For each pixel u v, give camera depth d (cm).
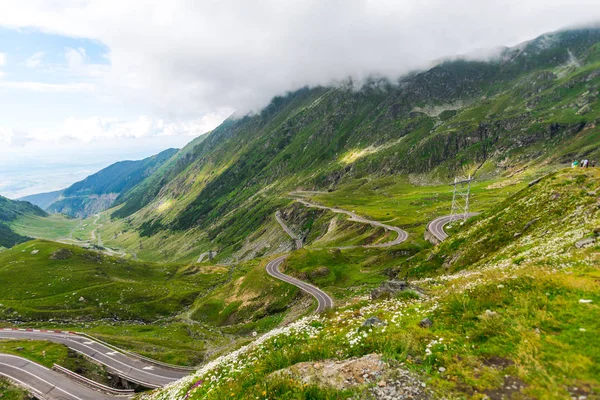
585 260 1927
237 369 1680
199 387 1759
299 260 12638
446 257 6331
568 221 3803
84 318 13712
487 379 957
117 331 12256
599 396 784
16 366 7431
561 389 837
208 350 9600
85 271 18300
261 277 12531
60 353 8150
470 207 17288
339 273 11344
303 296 10150
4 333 10188
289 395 1077
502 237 5022
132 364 8219
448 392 948
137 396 4922
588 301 1160
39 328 12362
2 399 6322
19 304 14288
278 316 9638
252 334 9406
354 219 19062
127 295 16050
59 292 15900
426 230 11994
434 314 1509
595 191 4134
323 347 1460
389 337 1337
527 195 5672
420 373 1073
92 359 8325
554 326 1082
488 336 1166
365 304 2362
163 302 15862
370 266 11275
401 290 2472
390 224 16512
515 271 2198
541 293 1322
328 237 18412
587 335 988
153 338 11038
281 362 1402
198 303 15000
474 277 2531
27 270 17700
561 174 5447
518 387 898
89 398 6328
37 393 6500
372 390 1024
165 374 7812
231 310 11931
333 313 2280
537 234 4156
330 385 1083
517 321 1163
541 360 952
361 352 1328
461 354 1113
